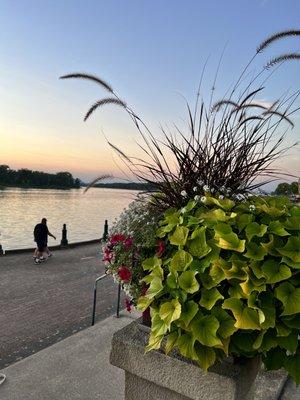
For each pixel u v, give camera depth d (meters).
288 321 1.46
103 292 8.12
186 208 1.83
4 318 6.27
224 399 1.58
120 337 1.86
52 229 26.30
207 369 1.50
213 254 1.60
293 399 2.68
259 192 2.13
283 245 1.59
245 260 1.57
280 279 1.45
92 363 3.45
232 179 2.05
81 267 11.28
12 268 10.94
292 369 1.54
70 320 6.18
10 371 3.30
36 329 5.72
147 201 2.13
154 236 1.88
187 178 2.03
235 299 1.50
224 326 1.49
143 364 1.77
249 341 1.53
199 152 2.07
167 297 1.66
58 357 3.57
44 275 10.01
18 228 25.61
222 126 2.13
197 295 1.59
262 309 1.46
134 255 1.96
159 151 2.11
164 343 1.74
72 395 2.92
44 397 2.88
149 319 1.91
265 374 2.95
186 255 1.62
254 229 1.63
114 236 2.04
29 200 60.72
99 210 46.59
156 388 1.78
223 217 1.70
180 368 1.67
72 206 53.38
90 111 2.33
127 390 1.87
